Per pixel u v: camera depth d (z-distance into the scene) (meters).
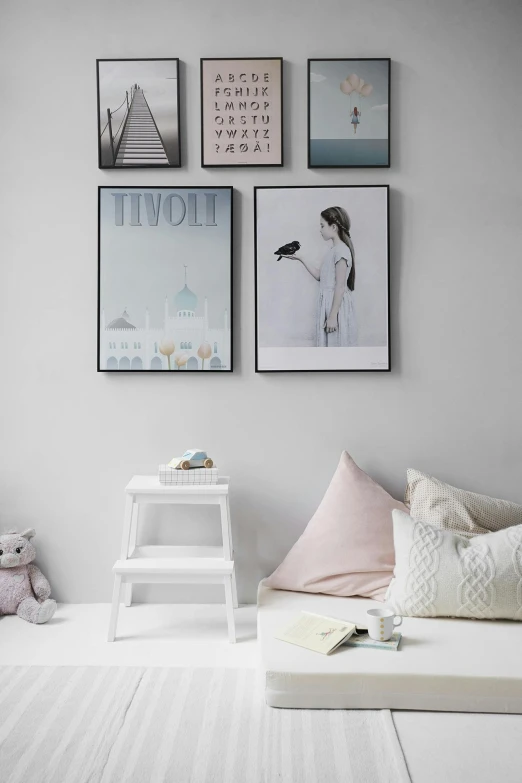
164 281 2.76
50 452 2.80
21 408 2.79
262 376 2.79
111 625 2.41
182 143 2.77
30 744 1.78
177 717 1.91
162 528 2.80
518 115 2.74
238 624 2.58
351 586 2.53
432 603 2.28
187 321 2.76
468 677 1.93
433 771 1.67
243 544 2.80
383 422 2.79
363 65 2.73
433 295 2.77
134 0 2.74
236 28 2.74
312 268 2.75
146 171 2.77
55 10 2.74
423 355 2.78
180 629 2.53
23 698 2.00
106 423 2.80
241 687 2.08
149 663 2.24
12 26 2.74
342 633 2.12
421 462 2.79
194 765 1.70
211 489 2.51
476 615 2.27
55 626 2.55
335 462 2.79
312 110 2.74
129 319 2.76
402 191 2.76
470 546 2.34
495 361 2.78
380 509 2.62
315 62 2.73
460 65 2.73
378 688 1.95
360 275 2.74
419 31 2.73
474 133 2.74
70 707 1.96
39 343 2.79
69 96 2.76
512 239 2.76
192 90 2.76
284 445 2.79
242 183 2.77
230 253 2.75
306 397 2.79
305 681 1.96
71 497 2.80
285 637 2.16
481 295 2.77
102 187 2.74
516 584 2.24
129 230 2.75
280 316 2.75
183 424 2.79
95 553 2.81
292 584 2.59
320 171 2.76
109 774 1.66
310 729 1.86
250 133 2.75
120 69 2.74
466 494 2.63
